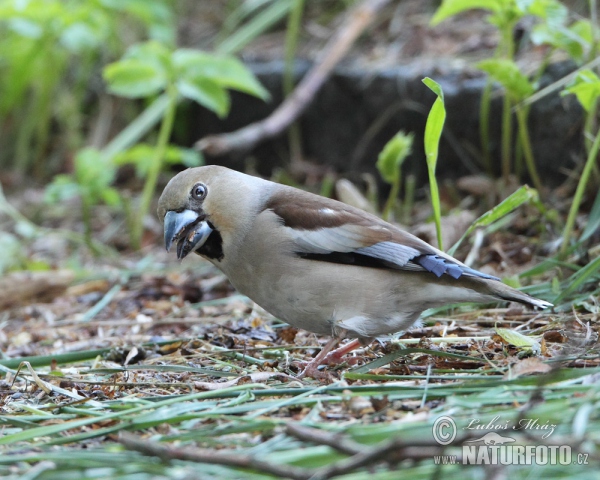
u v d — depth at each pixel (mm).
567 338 8531
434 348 8930
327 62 16250
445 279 8312
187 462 5859
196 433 6574
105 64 19984
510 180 13141
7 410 7898
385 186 15602
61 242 16625
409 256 8219
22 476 5906
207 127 18266
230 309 11711
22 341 11422
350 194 13125
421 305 8422
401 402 7051
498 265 11602
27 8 16906
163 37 17797
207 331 10664
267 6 19328
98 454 6082
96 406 7617
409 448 5410
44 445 6605
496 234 12398
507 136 12883
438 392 7070
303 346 9586
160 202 9016
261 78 17406
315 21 18672
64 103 19719
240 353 9438
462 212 12656
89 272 14266
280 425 6527
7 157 20312
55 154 20000
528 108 13305
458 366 8227
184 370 8578
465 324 9789
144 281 13562
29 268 14953
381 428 6207
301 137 16844
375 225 8461
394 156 12398
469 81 14383
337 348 9555
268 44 18672
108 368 8914
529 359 7469
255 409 7047
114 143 17031
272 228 8484
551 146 13250
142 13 17516
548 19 11258
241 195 8711
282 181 16156
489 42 15531
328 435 5836
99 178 15344
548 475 5340
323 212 8516
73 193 15312
